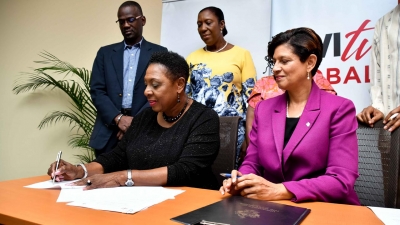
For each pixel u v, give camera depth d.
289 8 2.42
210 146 1.35
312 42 1.21
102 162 1.44
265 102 1.39
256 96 2.03
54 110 3.62
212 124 1.39
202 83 2.35
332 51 2.29
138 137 1.46
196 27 2.82
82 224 0.75
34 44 3.80
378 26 2.02
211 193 1.09
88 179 1.19
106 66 2.28
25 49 3.86
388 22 1.94
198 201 0.98
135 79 2.24
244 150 2.12
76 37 3.57
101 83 2.27
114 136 2.16
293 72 1.22
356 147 1.17
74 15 3.59
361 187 1.35
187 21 2.85
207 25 2.37
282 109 1.30
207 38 2.39
